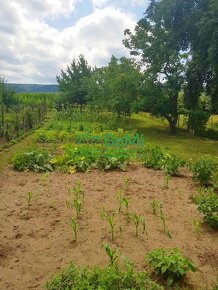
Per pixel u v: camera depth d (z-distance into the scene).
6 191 8.86
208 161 10.08
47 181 9.89
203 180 9.76
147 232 6.44
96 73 32.88
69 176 10.54
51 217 7.09
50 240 6.05
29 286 4.68
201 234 6.43
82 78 39.94
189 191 9.20
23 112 28.16
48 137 18.33
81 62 41.44
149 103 24.28
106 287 4.02
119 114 28.03
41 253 5.58
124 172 11.27
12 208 7.59
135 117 35.38
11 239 6.07
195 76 24.39
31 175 10.59
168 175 10.29
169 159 11.84
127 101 25.70
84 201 8.12
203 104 28.67
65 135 18.81
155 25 24.19
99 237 6.18
